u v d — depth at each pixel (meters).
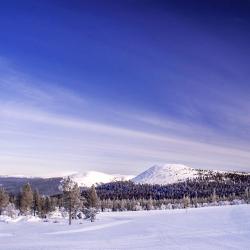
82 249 46.03
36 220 120.12
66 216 138.50
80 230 82.31
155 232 66.19
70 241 57.28
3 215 139.00
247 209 119.94
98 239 59.28
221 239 49.69
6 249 48.19
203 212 121.81
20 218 127.25
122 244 50.16
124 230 75.44
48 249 47.00
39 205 150.88
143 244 49.00
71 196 108.75
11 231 83.88
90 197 152.38
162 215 123.75
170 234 60.66
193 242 48.00
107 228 84.31
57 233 75.50
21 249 47.75
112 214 160.50
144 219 107.44
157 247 45.06
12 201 168.62
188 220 91.69
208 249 41.44
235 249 40.88
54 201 159.12
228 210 122.50
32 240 61.00
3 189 148.38
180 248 43.09
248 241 46.88
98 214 161.75
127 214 155.88
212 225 73.06
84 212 120.31
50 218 131.88
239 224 71.25
